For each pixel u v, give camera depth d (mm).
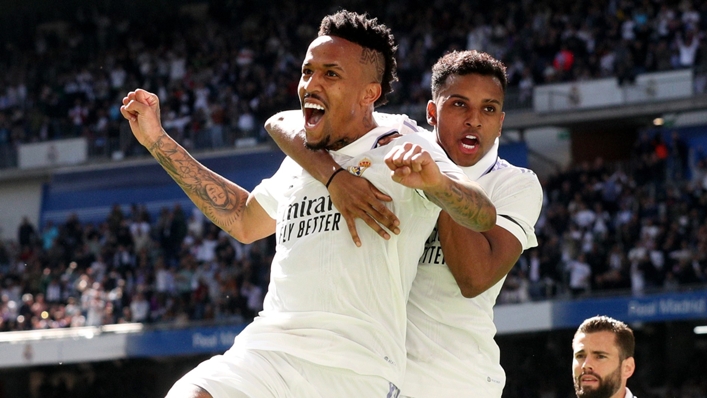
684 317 14648
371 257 2596
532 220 3047
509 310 15258
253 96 22391
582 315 14992
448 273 2947
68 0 26859
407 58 21625
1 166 22797
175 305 16984
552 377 16484
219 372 2557
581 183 17641
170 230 18969
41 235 22234
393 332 2627
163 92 23469
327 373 2566
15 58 25281
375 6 24062
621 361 4320
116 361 18469
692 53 19172
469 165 3094
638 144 18531
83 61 24969
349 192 2582
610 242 16062
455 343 2947
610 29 20312
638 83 19250
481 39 21469
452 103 3061
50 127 22781
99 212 21844
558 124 19938
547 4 21625
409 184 2316
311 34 24031
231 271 17078
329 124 2643
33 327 17297
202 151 21000
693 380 16062
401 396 2898
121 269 18656
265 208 2998
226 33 24859
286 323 2621
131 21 25828
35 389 18781
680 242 15469
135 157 21766
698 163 17859
